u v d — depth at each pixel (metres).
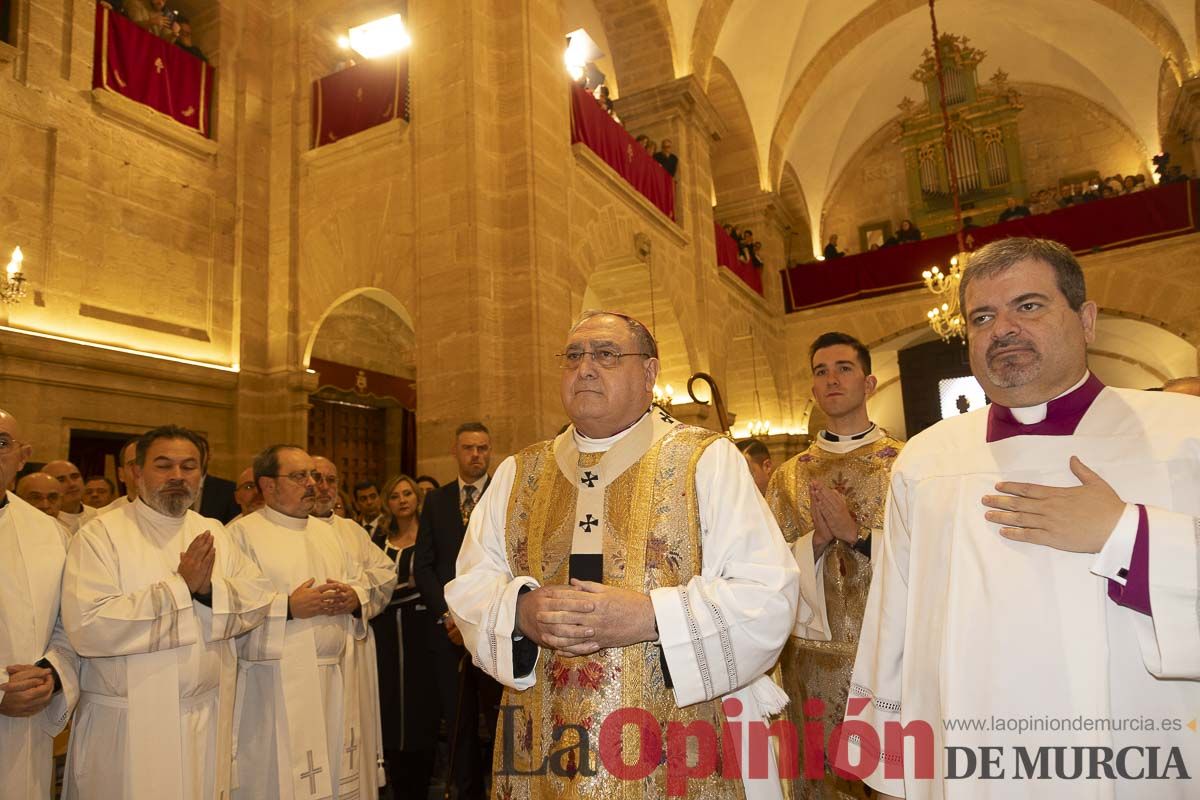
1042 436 1.56
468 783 3.92
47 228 7.49
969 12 16.42
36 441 7.12
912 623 1.63
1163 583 1.31
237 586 3.03
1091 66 16.28
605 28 12.45
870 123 18.72
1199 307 12.60
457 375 7.57
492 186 8.04
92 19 8.14
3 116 7.25
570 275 8.62
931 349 16.86
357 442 11.84
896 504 1.76
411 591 4.43
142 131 8.52
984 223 17.44
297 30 9.97
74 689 2.74
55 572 2.82
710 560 1.81
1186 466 1.43
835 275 16.23
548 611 1.62
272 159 9.72
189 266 8.82
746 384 15.89
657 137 12.53
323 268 9.12
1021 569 1.47
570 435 2.13
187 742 2.79
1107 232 13.40
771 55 15.14
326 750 3.28
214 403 8.81
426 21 8.45
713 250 12.89
